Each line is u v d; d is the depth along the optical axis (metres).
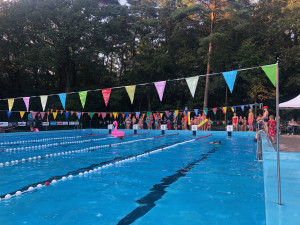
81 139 12.69
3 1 21.69
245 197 3.32
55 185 4.05
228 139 12.30
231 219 2.57
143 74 24.27
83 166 5.67
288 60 19.97
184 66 24.97
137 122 20.27
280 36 21.61
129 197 3.38
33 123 15.15
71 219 2.62
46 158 6.87
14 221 2.58
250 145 9.72
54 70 26.39
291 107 8.12
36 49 20.72
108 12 24.81
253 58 20.47
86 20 21.88
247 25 21.64
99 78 28.97
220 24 22.08
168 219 2.58
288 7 21.69
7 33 21.44
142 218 2.62
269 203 2.31
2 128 13.52
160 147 9.20
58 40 20.47
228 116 22.86
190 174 4.77
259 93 21.33
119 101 25.84
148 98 25.45
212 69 21.84
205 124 16.19
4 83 24.61
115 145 10.02
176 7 27.50
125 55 28.92
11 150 8.66
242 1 25.11
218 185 3.95
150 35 23.97
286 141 8.22
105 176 4.68
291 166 3.70
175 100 27.09
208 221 2.52
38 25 21.28
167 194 3.49
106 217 2.66
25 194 3.55
